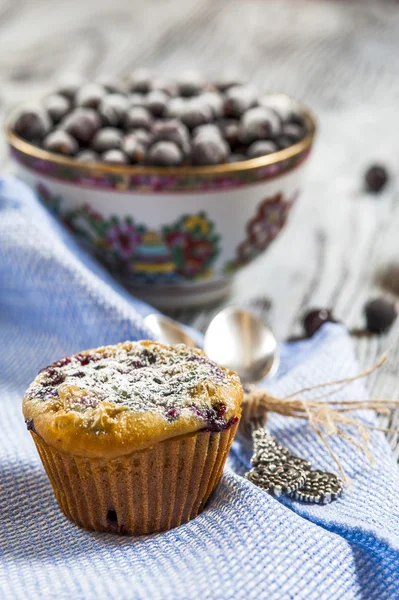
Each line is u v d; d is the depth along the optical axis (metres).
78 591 0.53
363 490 0.58
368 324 0.71
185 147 0.70
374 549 0.55
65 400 0.56
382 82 1.07
